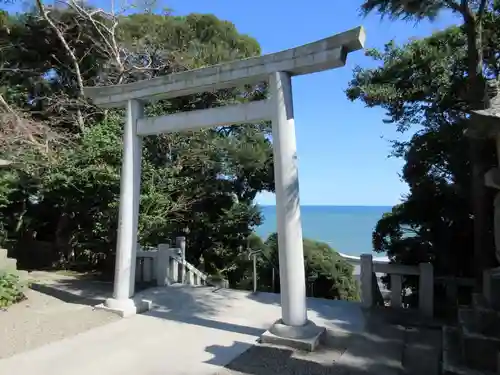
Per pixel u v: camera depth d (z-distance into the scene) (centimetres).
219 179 1200
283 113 436
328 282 1366
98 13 1137
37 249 1066
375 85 777
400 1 562
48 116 1121
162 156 1014
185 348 415
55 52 1242
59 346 415
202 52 1199
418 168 734
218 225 1209
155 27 1252
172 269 762
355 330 467
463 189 643
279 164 438
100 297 629
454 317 518
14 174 885
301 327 429
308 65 421
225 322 507
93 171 740
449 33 751
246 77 462
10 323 480
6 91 1093
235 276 1261
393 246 747
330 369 365
